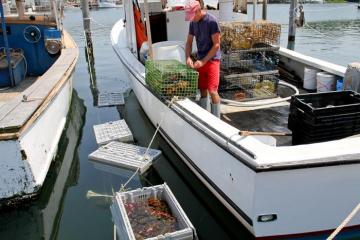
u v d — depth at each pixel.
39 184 4.25
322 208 3.22
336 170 3.09
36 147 4.35
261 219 3.19
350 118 3.55
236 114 5.00
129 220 3.71
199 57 4.72
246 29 5.21
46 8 7.80
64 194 4.65
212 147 3.81
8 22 6.95
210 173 4.02
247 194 3.23
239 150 3.27
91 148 5.94
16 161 3.96
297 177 3.06
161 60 5.38
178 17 6.49
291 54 6.22
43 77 5.78
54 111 5.33
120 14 25.91
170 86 4.77
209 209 4.29
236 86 5.50
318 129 3.51
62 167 5.31
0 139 3.80
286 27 19.42
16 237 3.94
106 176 5.05
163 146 5.62
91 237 3.84
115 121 6.76
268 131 4.49
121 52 7.45
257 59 5.43
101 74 10.85
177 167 5.15
